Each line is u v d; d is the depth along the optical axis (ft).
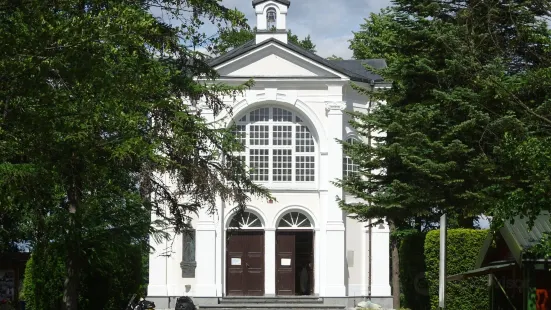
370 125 98.99
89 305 109.29
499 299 74.64
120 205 84.33
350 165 145.79
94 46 55.57
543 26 88.74
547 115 80.28
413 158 91.86
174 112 79.92
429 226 149.79
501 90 81.05
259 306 135.85
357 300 142.82
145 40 75.31
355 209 99.14
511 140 65.26
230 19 82.43
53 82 60.95
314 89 144.15
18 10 55.67
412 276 110.11
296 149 144.97
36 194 64.44
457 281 95.66
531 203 58.70
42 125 56.85
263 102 143.43
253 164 144.77
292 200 144.87
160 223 88.38
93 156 67.31
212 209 87.45
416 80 97.96
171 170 82.12
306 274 145.48
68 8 58.18
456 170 91.71
